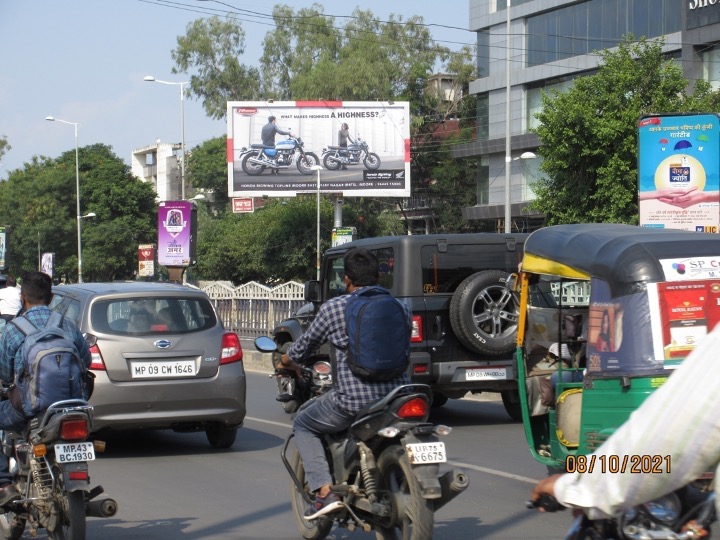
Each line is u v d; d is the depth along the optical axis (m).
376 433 5.81
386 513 5.75
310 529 6.48
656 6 42.00
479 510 7.52
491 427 11.92
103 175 76.19
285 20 61.94
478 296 11.02
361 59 56.53
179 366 9.86
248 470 9.31
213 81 61.69
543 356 8.68
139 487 8.49
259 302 28.42
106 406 9.58
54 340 6.19
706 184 16.44
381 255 11.83
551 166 30.11
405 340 6.00
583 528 3.38
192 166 86.06
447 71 62.56
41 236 73.44
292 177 46.09
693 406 2.49
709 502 3.49
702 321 6.07
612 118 28.92
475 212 53.59
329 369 6.78
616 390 6.25
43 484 6.06
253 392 16.36
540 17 48.56
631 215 28.94
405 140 46.09
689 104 28.80
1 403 6.43
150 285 10.41
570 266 6.88
